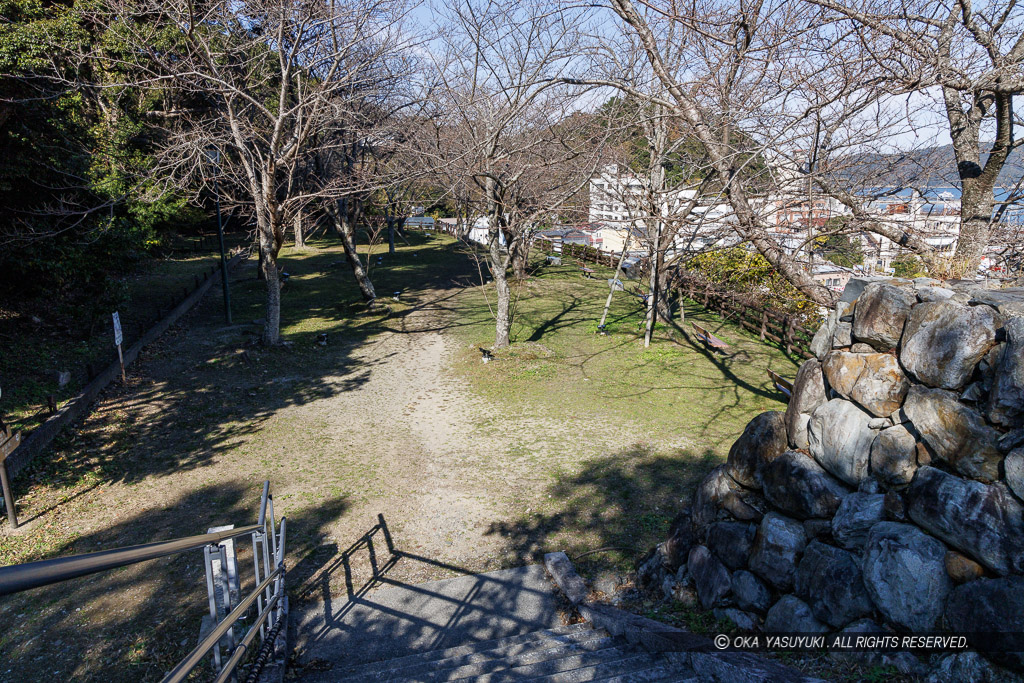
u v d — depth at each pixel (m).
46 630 6.79
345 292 28.03
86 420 13.18
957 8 7.53
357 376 17.20
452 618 7.14
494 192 17.48
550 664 5.65
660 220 8.54
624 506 9.61
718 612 5.87
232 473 11.18
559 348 19.45
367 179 19.61
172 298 22.66
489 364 17.70
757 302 19.97
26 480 10.55
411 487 10.55
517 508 9.70
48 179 16.53
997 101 7.31
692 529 6.65
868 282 5.50
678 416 13.92
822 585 4.88
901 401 4.84
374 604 7.41
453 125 19.97
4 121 14.34
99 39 17.08
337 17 16.30
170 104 24.88
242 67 19.89
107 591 7.56
